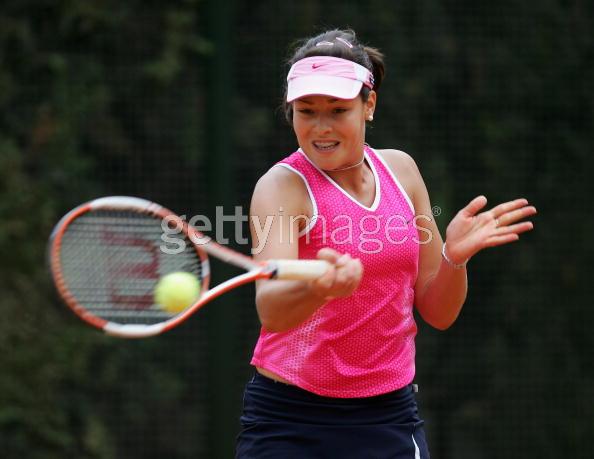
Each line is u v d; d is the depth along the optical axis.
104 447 19.80
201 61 20.30
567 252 21.03
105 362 20.02
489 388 20.70
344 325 9.72
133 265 9.17
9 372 19.78
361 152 9.91
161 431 19.91
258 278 8.87
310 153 9.62
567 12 21.16
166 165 20.12
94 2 20.19
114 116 20.22
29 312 19.97
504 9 21.02
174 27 20.28
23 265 20.02
